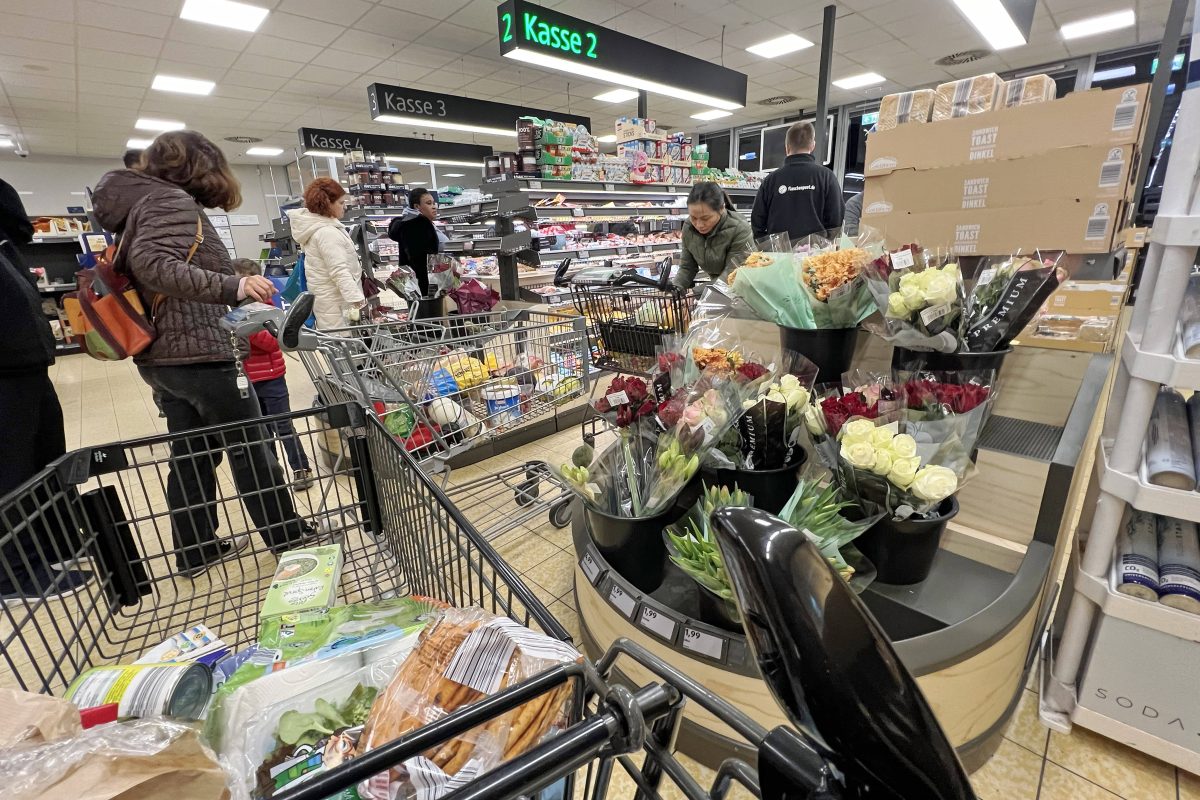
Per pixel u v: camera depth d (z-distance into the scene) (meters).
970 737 1.08
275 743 0.58
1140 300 1.08
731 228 2.75
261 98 8.01
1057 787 1.08
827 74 5.42
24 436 1.72
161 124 9.16
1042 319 1.39
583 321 2.28
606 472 1.31
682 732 1.13
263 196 14.10
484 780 0.31
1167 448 1.06
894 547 1.15
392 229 4.15
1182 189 0.90
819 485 1.17
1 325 1.64
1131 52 6.80
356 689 0.64
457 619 0.61
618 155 5.12
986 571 1.25
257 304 1.33
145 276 1.54
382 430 1.10
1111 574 1.12
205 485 1.78
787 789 0.34
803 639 0.27
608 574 1.29
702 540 1.10
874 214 1.68
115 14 4.95
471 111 7.11
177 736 0.39
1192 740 1.04
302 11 5.25
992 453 1.26
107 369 5.88
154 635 1.22
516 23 4.18
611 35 4.82
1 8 4.70
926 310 1.17
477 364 2.19
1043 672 1.32
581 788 1.07
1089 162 1.30
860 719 0.27
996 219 1.46
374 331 2.26
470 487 2.30
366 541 1.50
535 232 4.84
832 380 1.52
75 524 0.99
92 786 0.34
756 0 5.43
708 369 1.39
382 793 0.48
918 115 1.60
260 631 0.88
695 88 5.60
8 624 1.46
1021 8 4.69
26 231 1.87
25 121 8.23
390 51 6.43
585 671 0.42
